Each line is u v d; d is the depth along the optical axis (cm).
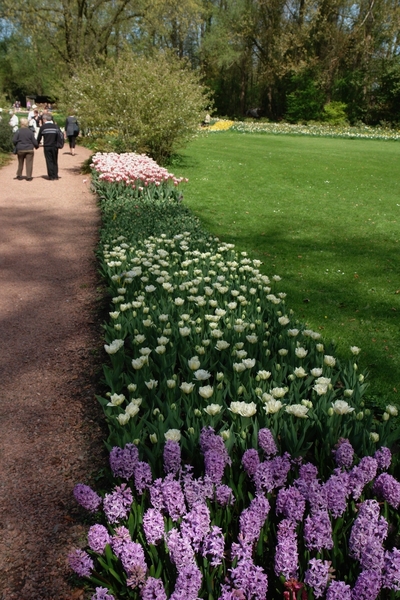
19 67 5631
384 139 3191
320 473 261
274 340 393
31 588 230
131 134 1491
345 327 515
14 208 1049
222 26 4388
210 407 272
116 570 208
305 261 739
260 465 226
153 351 374
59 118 3666
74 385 399
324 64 4122
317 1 3809
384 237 901
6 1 2547
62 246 802
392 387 400
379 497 232
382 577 180
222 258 607
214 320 407
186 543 186
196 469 263
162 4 2878
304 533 199
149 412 305
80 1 2656
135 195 1023
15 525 265
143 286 507
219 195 1233
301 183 1457
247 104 5544
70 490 288
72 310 555
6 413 364
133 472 235
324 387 291
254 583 178
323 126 3925
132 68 1491
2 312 550
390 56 4044
